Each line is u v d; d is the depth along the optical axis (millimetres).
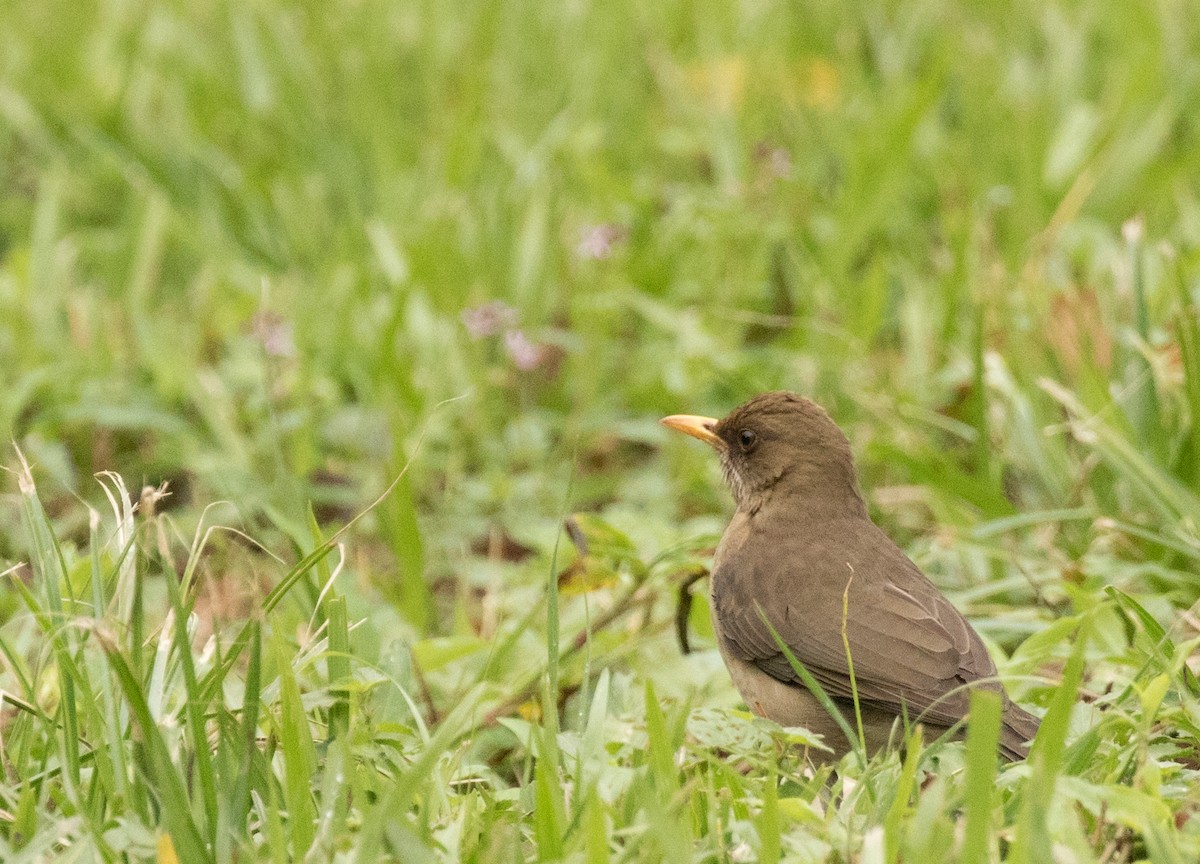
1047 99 16594
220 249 15070
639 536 9547
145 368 13836
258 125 17125
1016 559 9500
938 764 6977
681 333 13156
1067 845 5734
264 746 6980
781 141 16641
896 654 8133
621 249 14273
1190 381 9953
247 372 12914
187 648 6285
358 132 16547
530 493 12281
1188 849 5820
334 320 13914
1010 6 18688
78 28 18656
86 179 16609
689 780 6590
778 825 5867
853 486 9250
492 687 8469
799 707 8359
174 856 5734
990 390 11531
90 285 15062
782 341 13562
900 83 16531
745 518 9234
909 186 15758
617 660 8898
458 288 14195
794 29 18875
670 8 19062
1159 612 8945
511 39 18500
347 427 12664
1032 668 8211
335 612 7184
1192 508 9422
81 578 7949
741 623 8570
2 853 5883
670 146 16594
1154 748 7070
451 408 12883
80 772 6621
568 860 5734
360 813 6129
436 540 11656
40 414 12898
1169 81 16703
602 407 13328
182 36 18250
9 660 7098
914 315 13062
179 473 12867
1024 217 14250
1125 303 11484
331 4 18516
